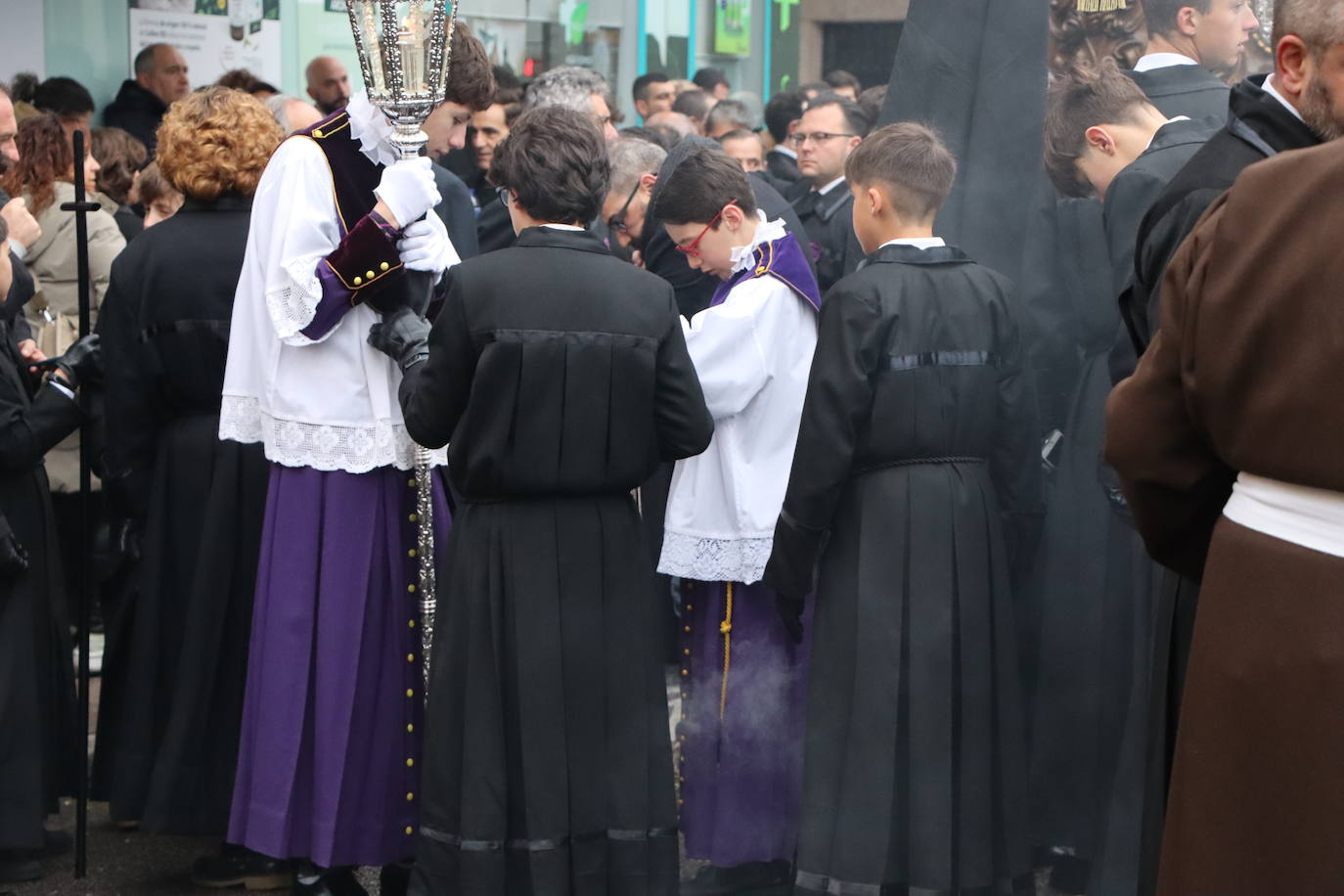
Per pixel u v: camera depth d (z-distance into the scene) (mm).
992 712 3893
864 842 3844
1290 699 2301
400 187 3887
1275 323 2293
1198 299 2414
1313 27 2574
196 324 4391
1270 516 2359
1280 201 2328
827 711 3924
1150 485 2568
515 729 3705
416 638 4160
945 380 3828
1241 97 2852
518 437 3645
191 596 4430
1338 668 2258
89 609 4660
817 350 3850
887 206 3943
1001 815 3904
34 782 4488
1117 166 4055
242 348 4180
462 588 3740
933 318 3820
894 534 3836
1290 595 2311
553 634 3695
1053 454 4168
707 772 4371
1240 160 2807
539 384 3625
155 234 4453
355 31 3838
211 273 4383
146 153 7227
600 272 3713
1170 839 2484
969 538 3854
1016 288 4145
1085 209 4160
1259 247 2322
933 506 3830
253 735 4129
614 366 3672
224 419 4199
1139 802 3953
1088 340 4172
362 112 4035
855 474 3906
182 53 8625
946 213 4363
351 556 4082
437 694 3764
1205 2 4160
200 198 4434
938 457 3865
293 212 3984
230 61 8766
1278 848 2320
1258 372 2320
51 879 4645
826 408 3787
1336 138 2652
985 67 4355
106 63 8461
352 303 3926
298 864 4238
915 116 4438
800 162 6445
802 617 4336
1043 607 4156
